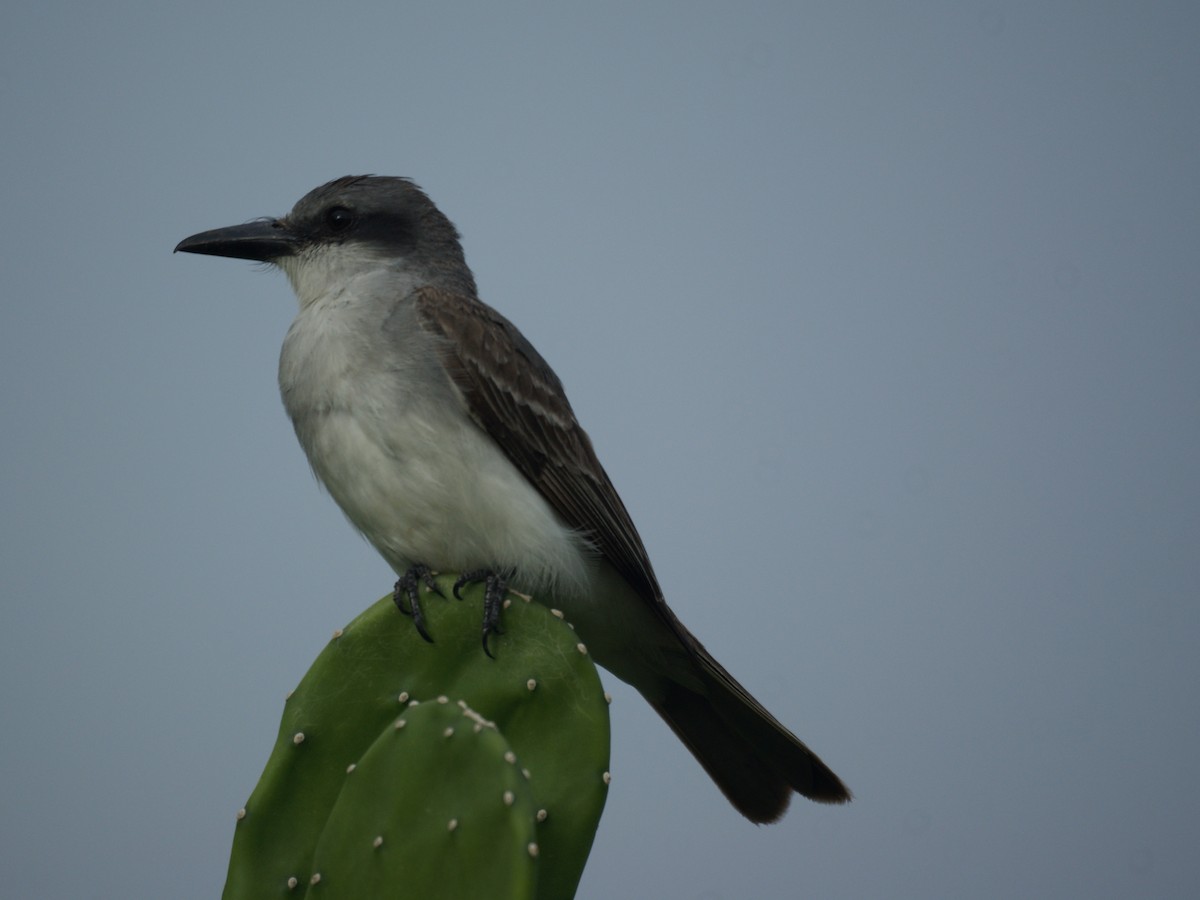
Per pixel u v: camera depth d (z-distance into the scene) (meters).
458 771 6.23
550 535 10.15
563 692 7.24
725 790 10.38
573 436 10.77
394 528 10.02
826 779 10.07
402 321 10.12
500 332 10.56
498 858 6.01
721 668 10.33
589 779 7.09
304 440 10.23
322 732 7.28
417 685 7.40
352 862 6.45
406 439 9.84
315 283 11.80
